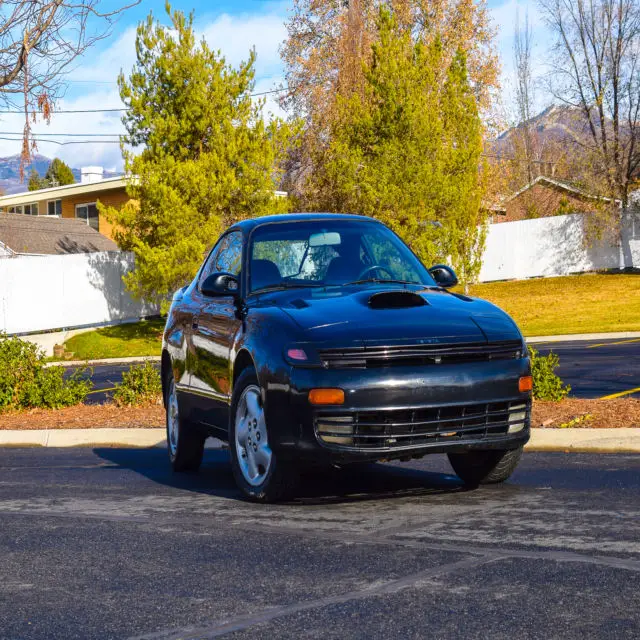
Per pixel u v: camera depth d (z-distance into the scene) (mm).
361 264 7082
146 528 5707
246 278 6965
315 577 4363
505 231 40125
